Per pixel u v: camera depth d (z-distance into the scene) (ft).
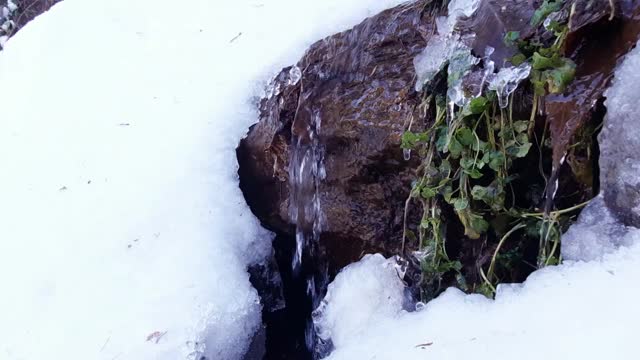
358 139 6.07
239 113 7.72
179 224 6.77
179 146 7.46
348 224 6.34
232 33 8.71
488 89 4.75
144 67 8.89
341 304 5.96
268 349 6.93
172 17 9.73
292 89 7.19
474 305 4.25
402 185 5.78
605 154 4.00
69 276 6.40
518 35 4.58
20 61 9.93
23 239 6.87
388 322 4.76
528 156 4.76
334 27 7.52
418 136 5.24
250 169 7.70
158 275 6.32
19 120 8.79
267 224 7.66
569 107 4.16
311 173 6.80
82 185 7.36
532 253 4.80
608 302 3.46
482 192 4.83
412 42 5.82
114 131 8.00
